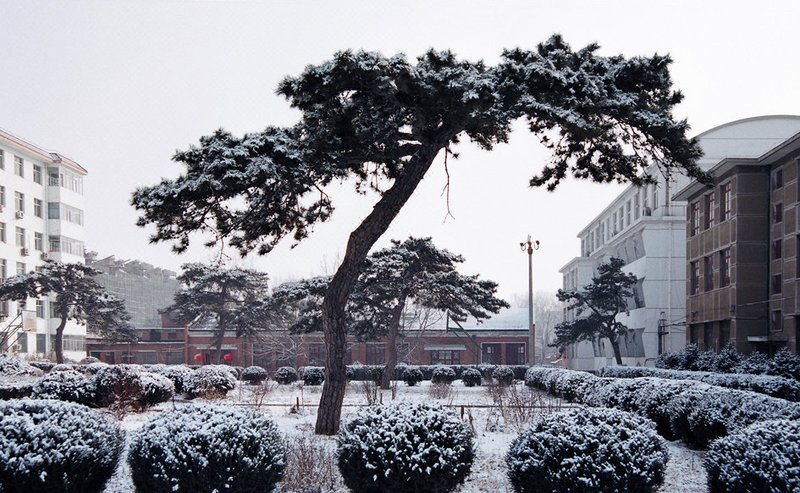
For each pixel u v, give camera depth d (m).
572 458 9.00
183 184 13.46
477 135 16.86
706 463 9.41
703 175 15.39
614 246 65.31
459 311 37.88
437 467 9.21
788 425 8.78
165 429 8.94
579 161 16.98
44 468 7.91
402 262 34.50
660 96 15.28
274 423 9.91
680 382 17.98
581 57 15.09
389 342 36.72
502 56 14.34
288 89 13.88
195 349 69.12
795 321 32.41
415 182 15.64
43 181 62.97
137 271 125.31
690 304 43.44
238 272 59.28
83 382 19.53
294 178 14.19
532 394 26.22
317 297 37.75
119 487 10.16
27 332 57.75
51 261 53.69
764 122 49.78
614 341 55.41
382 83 13.20
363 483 9.35
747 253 35.94
